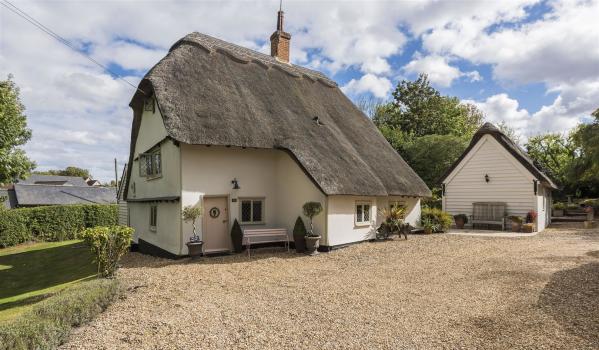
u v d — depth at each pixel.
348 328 5.91
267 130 14.48
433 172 30.20
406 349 5.13
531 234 17.80
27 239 25.89
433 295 7.62
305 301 7.37
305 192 14.33
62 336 5.57
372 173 16.44
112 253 9.82
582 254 11.35
